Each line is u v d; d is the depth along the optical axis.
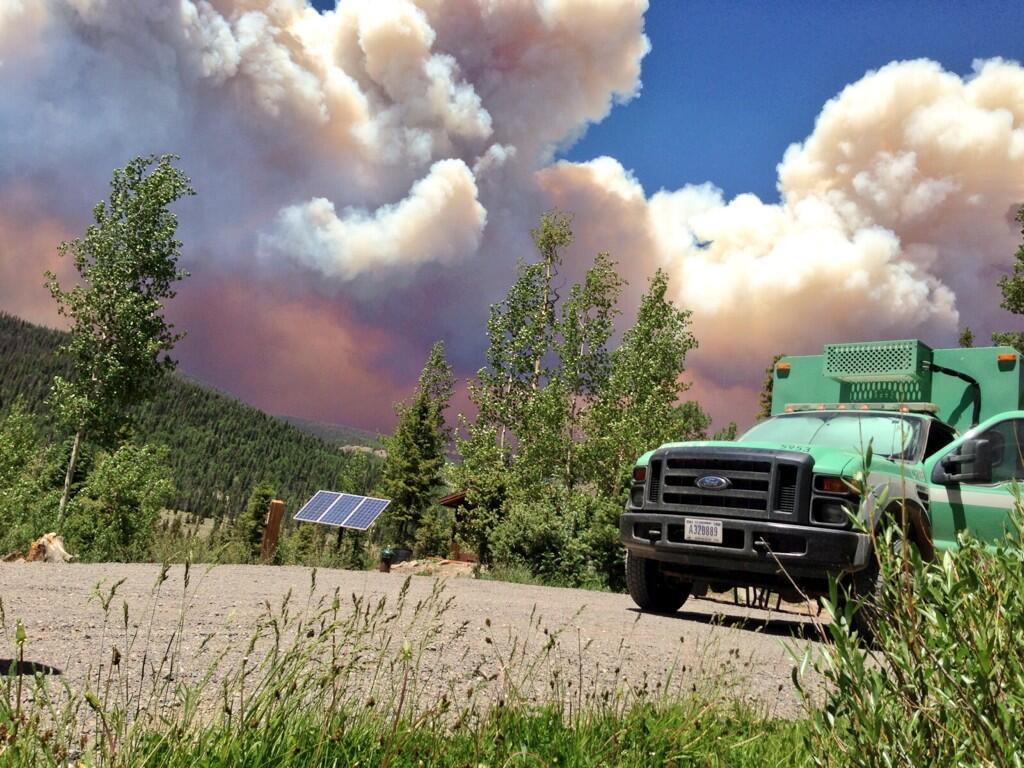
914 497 8.41
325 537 18.34
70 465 33.31
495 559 17.05
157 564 11.16
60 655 4.34
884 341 10.25
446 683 4.45
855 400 10.51
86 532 24.66
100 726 3.03
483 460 39.78
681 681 5.10
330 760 2.77
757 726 3.94
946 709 1.90
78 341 35.59
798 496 8.29
